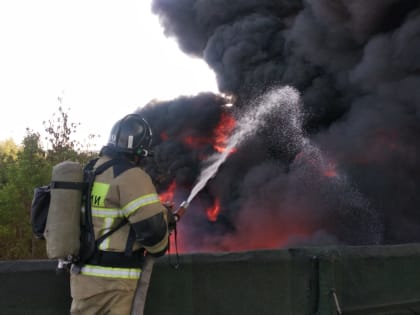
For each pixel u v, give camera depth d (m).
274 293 3.73
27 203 8.88
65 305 3.24
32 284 3.18
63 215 2.71
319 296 3.79
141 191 2.70
